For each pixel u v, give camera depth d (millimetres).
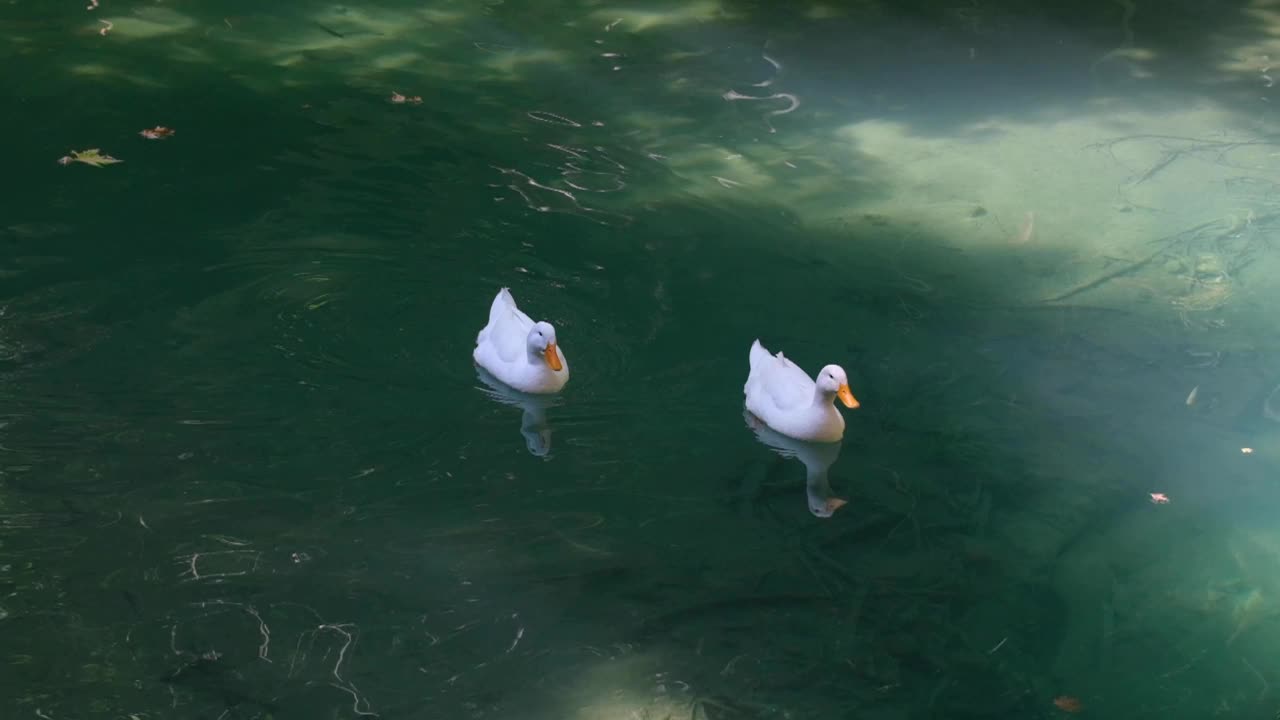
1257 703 6863
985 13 11562
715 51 10828
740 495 7578
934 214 9273
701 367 8172
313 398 7883
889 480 7684
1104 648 7031
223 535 7293
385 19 10984
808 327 8414
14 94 9805
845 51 10922
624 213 9102
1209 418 8008
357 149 9484
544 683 6855
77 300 8273
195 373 7949
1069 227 9234
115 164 9219
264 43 10562
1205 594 7230
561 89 10266
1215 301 8719
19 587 7059
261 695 6777
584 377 8094
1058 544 7414
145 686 6789
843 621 7094
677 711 6797
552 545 7328
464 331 8281
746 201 9273
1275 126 10234
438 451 7695
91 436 7625
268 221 8844
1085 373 8250
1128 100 10492
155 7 10898
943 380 8180
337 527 7348
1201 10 11742
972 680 6910
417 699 6793
